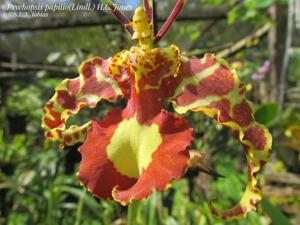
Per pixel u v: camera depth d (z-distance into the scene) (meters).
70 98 0.10
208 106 0.09
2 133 0.23
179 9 0.09
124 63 0.09
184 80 0.09
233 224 0.15
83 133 0.10
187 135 0.08
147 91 0.09
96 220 0.18
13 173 0.22
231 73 0.09
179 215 0.16
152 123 0.09
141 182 0.08
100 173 0.08
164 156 0.08
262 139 0.08
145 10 0.09
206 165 0.09
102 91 0.09
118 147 0.08
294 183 0.20
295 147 0.18
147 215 0.13
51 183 0.17
